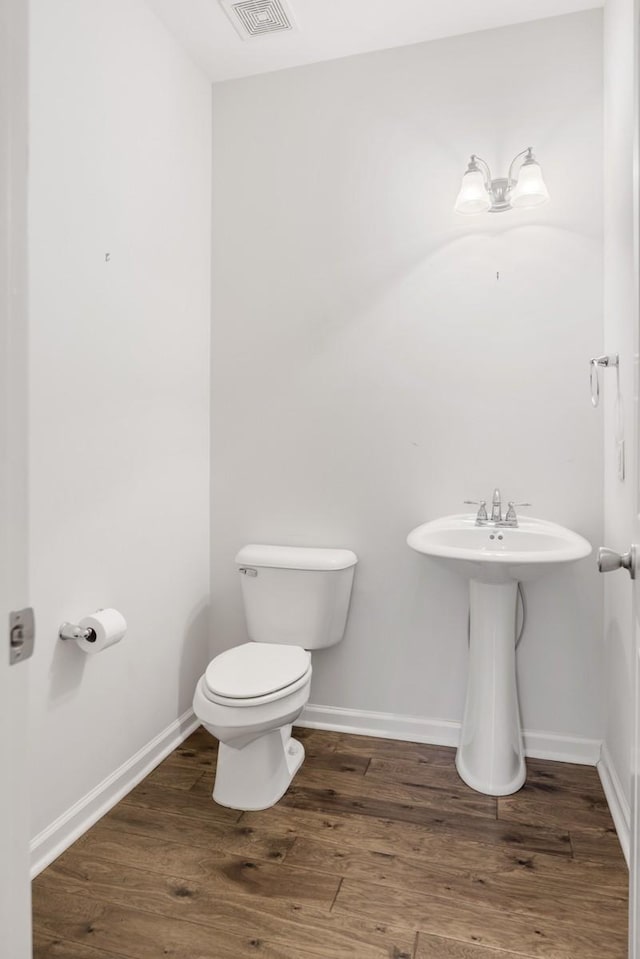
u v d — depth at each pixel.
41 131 1.60
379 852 1.70
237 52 2.37
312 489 2.47
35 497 1.60
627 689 1.75
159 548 2.21
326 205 2.43
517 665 2.25
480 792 2.00
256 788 1.93
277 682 1.86
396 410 2.37
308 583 2.26
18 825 0.65
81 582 1.79
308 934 1.41
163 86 2.20
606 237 2.10
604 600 2.16
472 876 1.60
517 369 2.24
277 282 2.49
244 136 2.52
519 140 2.22
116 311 1.94
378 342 2.38
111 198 1.90
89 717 1.83
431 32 2.26
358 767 2.17
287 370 2.49
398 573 2.38
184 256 2.36
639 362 1.04
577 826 1.82
